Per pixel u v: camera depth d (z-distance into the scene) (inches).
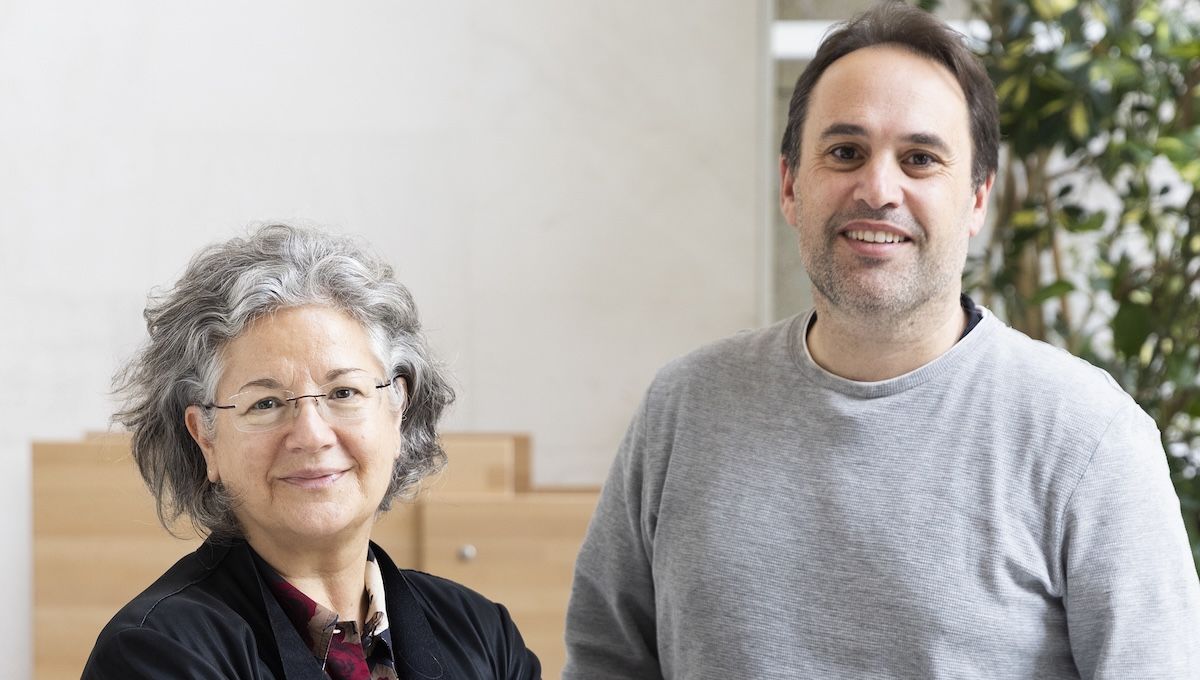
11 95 146.6
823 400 69.1
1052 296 122.3
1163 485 64.4
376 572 62.9
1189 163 110.7
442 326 147.5
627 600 78.2
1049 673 65.1
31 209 147.4
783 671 67.3
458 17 146.3
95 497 129.0
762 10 146.2
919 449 66.8
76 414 148.8
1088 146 128.6
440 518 127.6
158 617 53.9
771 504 69.1
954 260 66.9
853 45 68.7
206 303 57.7
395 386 61.7
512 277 147.4
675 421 74.9
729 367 74.4
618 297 147.7
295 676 55.5
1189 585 63.1
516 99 146.6
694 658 70.4
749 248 147.3
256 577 57.7
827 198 66.8
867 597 65.8
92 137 147.0
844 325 67.9
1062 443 64.6
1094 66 119.6
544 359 148.0
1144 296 126.6
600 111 146.7
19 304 148.0
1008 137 126.3
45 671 129.1
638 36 146.3
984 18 132.3
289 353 56.9
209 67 146.4
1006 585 64.3
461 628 65.3
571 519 128.0
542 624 127.9
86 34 146.4
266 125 146.8
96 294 147.9
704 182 146.9
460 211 147.0
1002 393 66.7
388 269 62.2
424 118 146.7
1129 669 61.7
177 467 60.0
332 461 57.1
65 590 129.3
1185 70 123.3
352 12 146.3
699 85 146.3
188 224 147.3
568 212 147.3
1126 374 123.0
